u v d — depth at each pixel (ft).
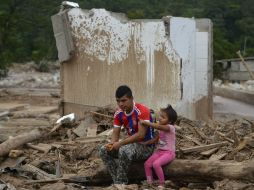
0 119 61.31
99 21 51.44
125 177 27.68
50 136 38.68
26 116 64.64
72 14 53.06
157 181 27.94
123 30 49.85
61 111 55.11
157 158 27.66
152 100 48.37
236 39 223.51
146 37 48.37
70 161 32.96
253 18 230.27
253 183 26.11
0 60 139.85
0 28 137.90
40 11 195.83
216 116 69.67
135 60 49.24
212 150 31.35
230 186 25.75
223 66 153.48
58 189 26.23
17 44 152.46
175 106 46.91
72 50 52.90
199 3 240.73
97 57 51.83
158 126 27.22
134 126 27.66
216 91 116.67
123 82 50.16
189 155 31.17
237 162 27.48
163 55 47.39
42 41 200.75
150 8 227.40
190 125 39.42
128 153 27.12
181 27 47.80
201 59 53.62
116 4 216.33
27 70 183.52
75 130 38.75
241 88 124.98
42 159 33.14
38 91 108.06
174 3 237.04
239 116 69.87
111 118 39.68
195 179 27.66
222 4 233.35
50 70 187.32
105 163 28.19
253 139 31.50
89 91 52.60
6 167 30.76
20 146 35.35
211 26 54.08
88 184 29.40
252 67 141.18
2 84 132.26
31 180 28.91
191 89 49.24
